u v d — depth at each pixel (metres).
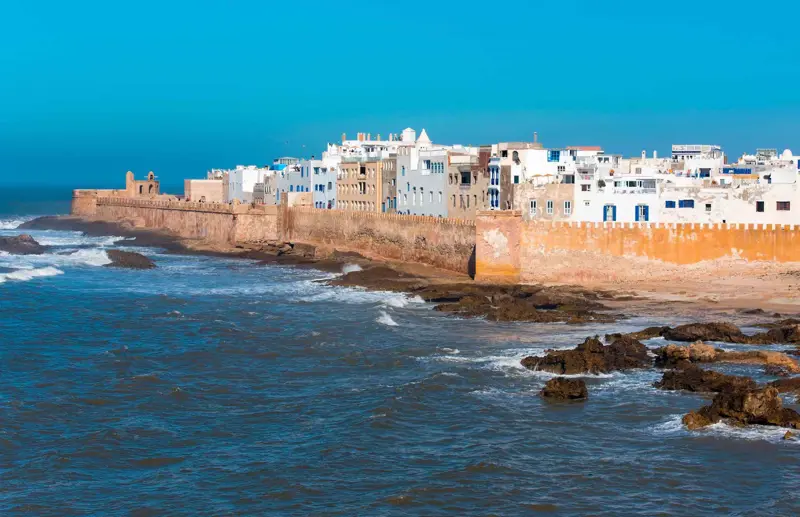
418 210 157.12
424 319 98.94
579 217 124.94
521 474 55.28
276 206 183.00
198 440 60.72
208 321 96.69
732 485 53.72
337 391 71.25
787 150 172.12
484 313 101.00
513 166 131.38
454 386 71.94
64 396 69.12
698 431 61.78
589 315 98.81
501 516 50.16
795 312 100.69
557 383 69.25
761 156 182.75
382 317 98.31
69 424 63.38
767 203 124.19
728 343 85.25
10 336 89.44
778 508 50.81
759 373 74.19
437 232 136.88
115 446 59.34
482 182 137.88
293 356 81.94
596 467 56.25
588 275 121.00
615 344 80.44
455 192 145.62
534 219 124.94
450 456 57.97
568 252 121.00
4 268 140.75
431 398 69.06
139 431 62.06
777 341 85.00
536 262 121.38
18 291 117.81
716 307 103.69
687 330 86.69
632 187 124.94
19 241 173.38
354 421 64.06
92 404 67.69
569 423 63.66
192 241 187.25
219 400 69.06
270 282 129.12
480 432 62.06
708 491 53.00
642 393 70.00
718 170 150.00
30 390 70.62
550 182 125.50
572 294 111.50
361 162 177.25
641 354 79.38
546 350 82.94
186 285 126.25
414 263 141.12
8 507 50.78
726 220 124.38
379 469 56.06
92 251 160.88
